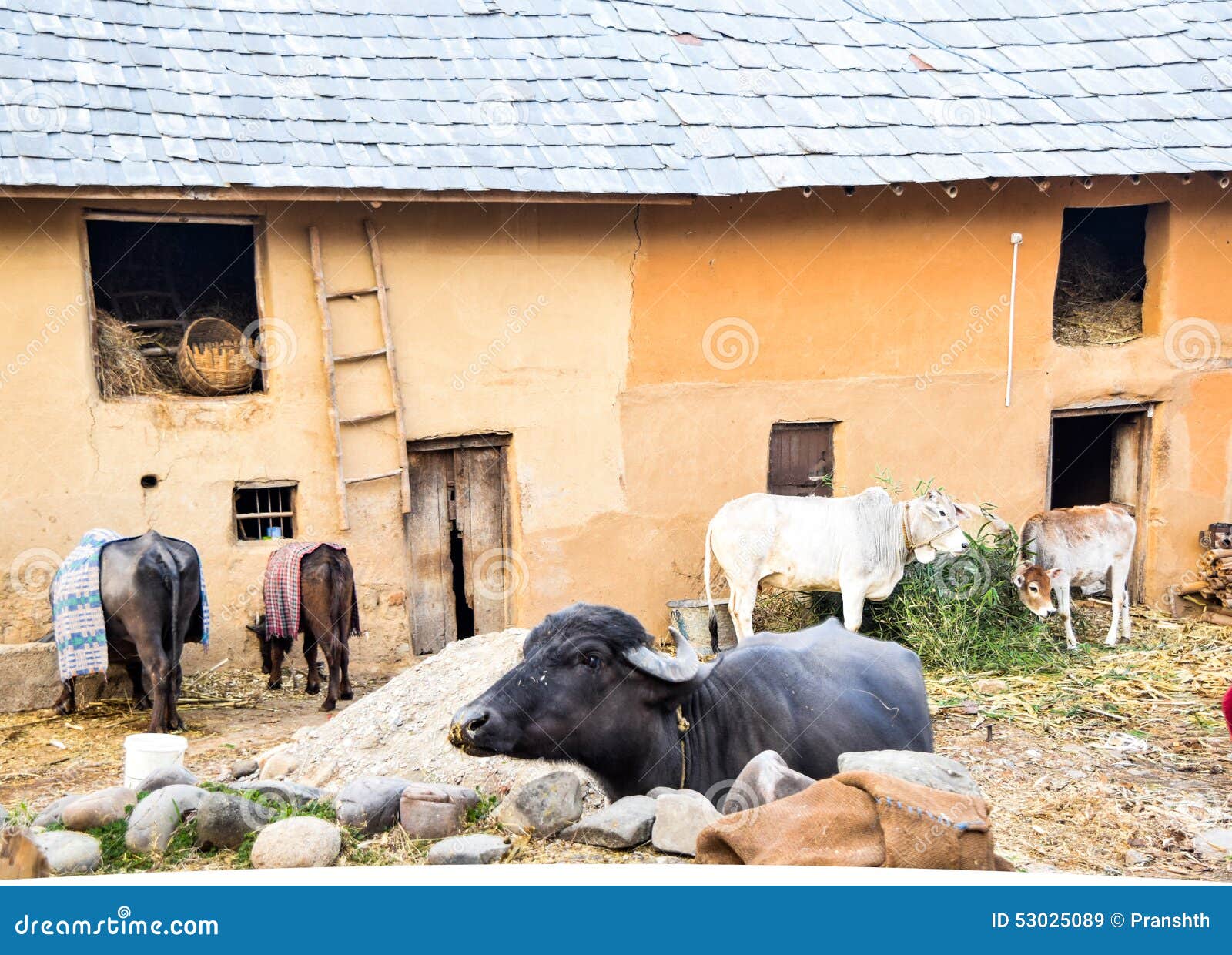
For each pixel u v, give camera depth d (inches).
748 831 196.4
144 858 225.9
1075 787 337.1
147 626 382.3
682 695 218.7
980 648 479.8
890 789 192.9
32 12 455.5
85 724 399.5
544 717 211.5
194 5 490.0
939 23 608.1
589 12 555.5
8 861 209.3
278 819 232.2
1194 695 444.1
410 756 281.9
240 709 420.5
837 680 251.9
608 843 219.3
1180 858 286.2
